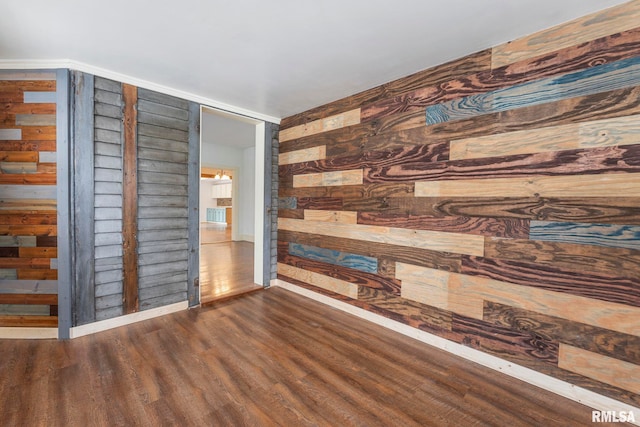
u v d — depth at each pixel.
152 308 2.64
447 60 2.11
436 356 2.07
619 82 1.48
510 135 1.84
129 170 2.47
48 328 2.22
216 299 3.06
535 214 1.74
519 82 1.80
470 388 1.73
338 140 2.92
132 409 1.52
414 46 1.93
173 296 2.77
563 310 1.65
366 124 2.67
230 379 1.78
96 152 2.30
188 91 2.76
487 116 1.93
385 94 2.52
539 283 1.73
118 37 1.86
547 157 1.70
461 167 2.05
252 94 2.81
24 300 2.22
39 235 2.20
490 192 1.92
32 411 1.49
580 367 1.60
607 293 1.52
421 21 1.66
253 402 1.59
